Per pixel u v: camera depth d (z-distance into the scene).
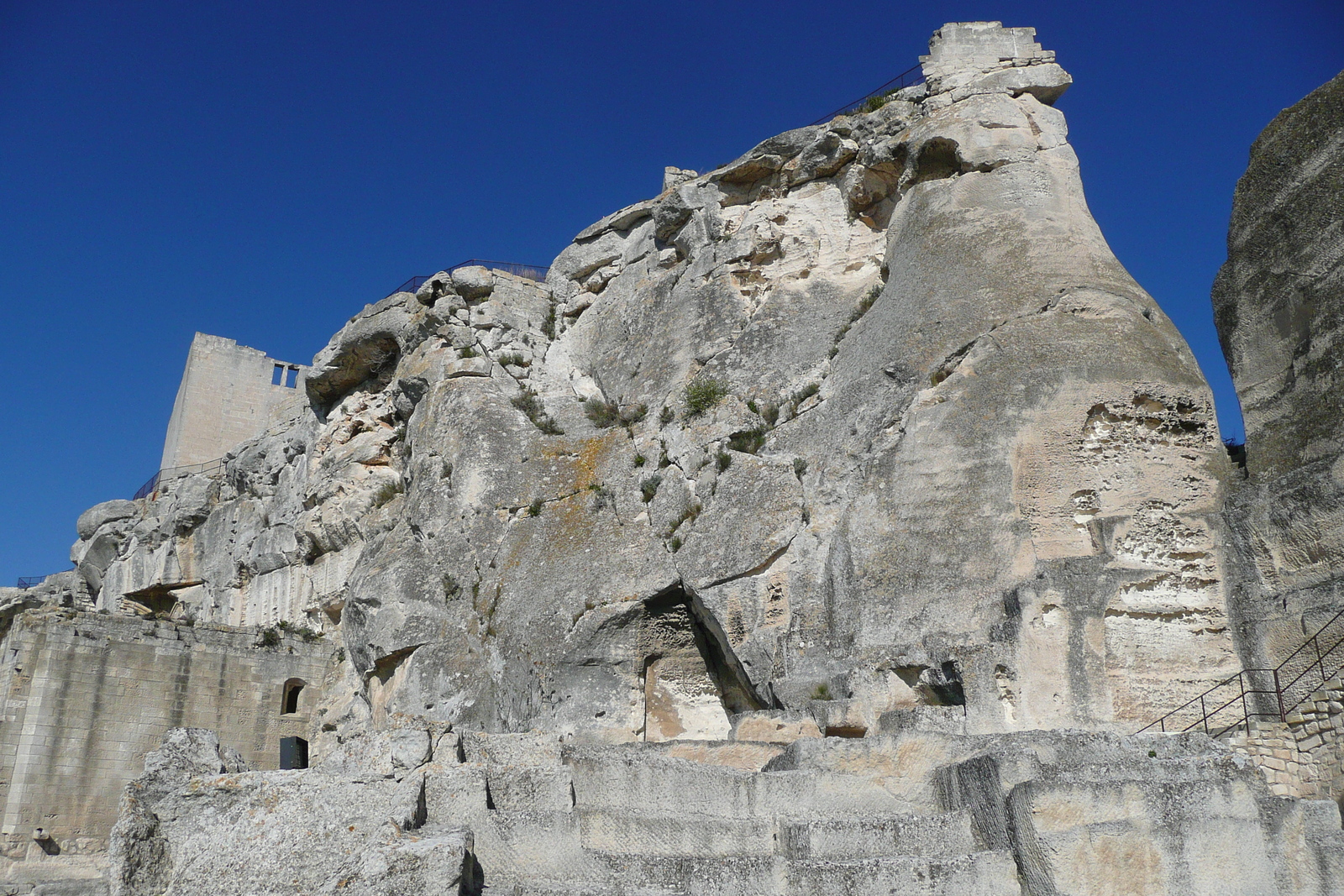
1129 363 18.58
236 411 46.88
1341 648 14.35
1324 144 16.61
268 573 34.19
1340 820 12.54
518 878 11.13
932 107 24.58
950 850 11.98
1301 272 16.58
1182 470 17.89
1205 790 11.60
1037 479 17.75
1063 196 22.02
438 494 25.64
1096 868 10.89
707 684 21.36
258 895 10.36
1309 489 15.52
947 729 15.85
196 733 12.77
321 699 28.47
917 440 18.81
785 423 22.11
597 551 22.41
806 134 26.52
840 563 18.66
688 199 27.84
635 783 13.24
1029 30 25.55
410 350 30.23
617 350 28.00
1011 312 20.05
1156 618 16.69
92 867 24.38
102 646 26.27
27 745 24.67
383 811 11.08
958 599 17.22
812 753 14.17
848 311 24.45
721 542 20.50
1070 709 15.85
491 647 22.30
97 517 42.16
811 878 11.04
